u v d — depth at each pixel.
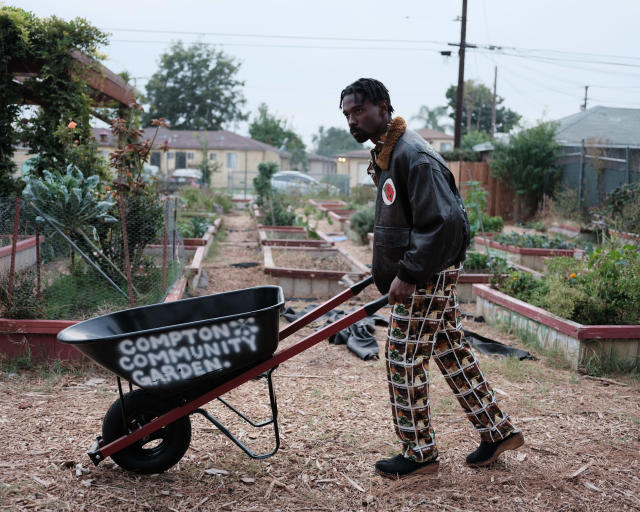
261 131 57.41
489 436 3.14
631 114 21.83
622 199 13.41
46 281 5.51
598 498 2.91
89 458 3.16
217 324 2.71
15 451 3.21
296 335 5.90
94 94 8.88
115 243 6.05
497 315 6.41
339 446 3.41
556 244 10.83
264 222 15.85
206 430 3.58
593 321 5.25
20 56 7.69
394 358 2.92
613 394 4.45
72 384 4.32
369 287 8.05
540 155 18.53
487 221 13.62
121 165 6.63
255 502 2.83
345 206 23.62
